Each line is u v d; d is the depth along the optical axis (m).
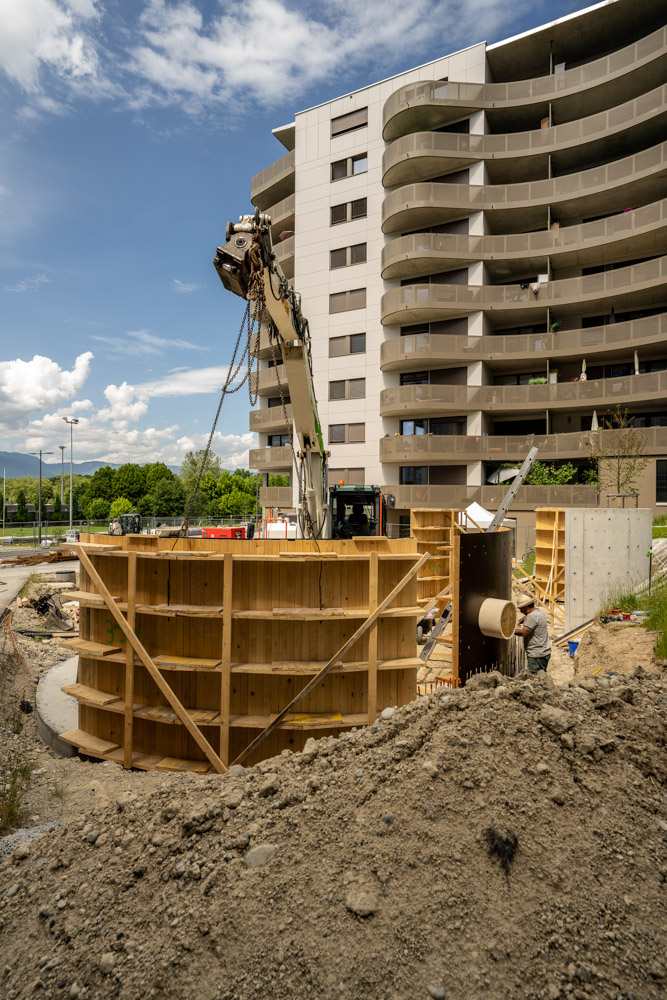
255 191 33.84
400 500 26.22
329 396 29.09
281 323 6.87
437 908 2.56
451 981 2.26
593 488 23.09
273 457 31.61
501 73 27.69
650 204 22.91
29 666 10.75
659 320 22.75
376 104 28.06
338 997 2.25
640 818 3.01
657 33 22.77
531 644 7.41
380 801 3.20
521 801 3.06
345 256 28.86
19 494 86.06
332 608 6.45
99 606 6.87
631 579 10.77
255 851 2.98
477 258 25.44
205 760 6.52
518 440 25.00
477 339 25.45
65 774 6.36
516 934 2.42
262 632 6.45
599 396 23.88
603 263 25.77
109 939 2.69
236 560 6.39
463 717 3.70
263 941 2.51
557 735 3.49
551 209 25.39
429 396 25.73
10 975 2.60
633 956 2.32
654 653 6.58
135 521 11.11
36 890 3.10
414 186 25.50
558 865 2.72
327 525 8.82
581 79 24.52
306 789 3.44
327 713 6.43
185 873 2.95
